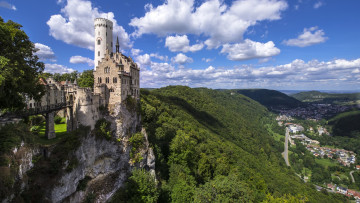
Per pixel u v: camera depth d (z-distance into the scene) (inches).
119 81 2178.9
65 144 1539.1
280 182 3752.5
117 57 2456.9
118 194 1967.3
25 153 1213.1
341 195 5123.0
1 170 1006.4
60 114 2726.4
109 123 2108.8
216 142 4426.7
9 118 1342.3
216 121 6422.2
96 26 2628.0
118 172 2100.1
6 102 1307.8
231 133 6048.2
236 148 4734.3
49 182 1338.6
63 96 2714.1
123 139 2203.5
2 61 1112.8
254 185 3019.2
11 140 1135.6
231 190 1889.8
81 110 1827.0
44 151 1408.7
